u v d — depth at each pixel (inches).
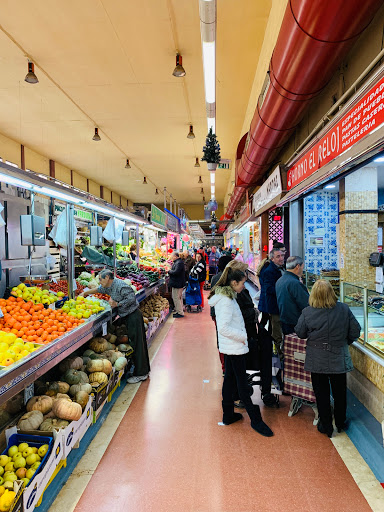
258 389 168.9
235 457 111.0
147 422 134.7
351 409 132.0
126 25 207.9
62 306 160.1
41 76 272.2
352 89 122.3
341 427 123.9
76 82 282.5
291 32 107.0
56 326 122.3
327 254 285.9
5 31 213.2
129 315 176.2
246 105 333.4
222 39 224.4
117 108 338.0
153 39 222.5
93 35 218.1
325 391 121.0
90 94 305.7
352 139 117.1
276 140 208.7
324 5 87.7
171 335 274.8
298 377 136.9
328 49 106.9
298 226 250.7
